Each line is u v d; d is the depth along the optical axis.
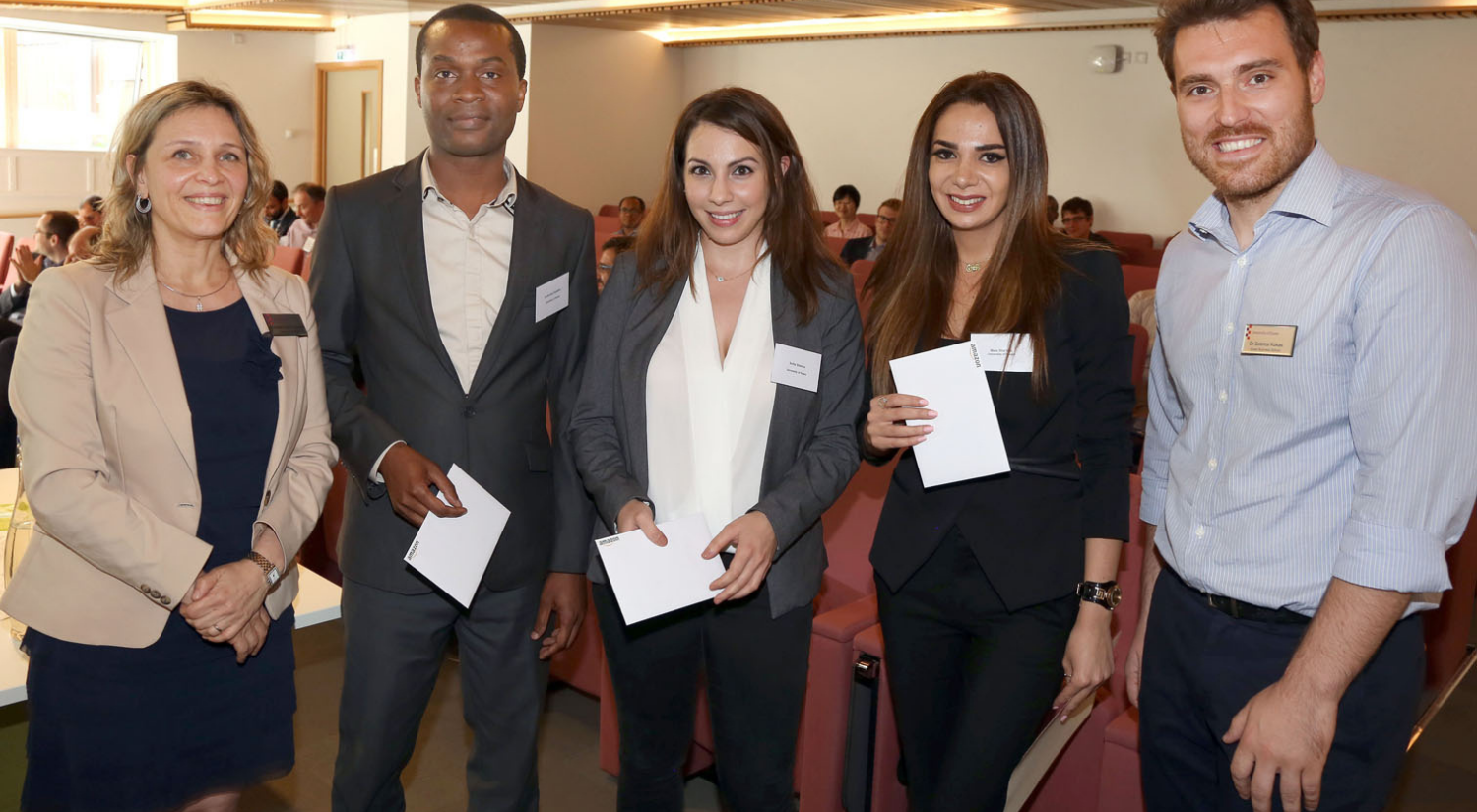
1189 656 1.49
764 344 1.76
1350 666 1.24
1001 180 1.63
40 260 6.52
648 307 1.80
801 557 1.78
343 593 1.97
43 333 1.55
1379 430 1.24
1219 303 1.44
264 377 1.69
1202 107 1.36
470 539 1.80
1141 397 4.14
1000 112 1.61
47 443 1.52
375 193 1.88
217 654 1.73
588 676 2.89
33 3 11.79
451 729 2.83
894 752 2.13
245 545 1.69
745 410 1.75
